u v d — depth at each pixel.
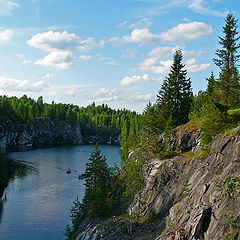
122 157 77.00
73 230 43.31
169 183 33.47
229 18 34.97
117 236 31.31
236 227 14.97
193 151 36.31
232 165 19.12
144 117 63.19
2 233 43.31
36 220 48.69
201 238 17.36
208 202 19.06
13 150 139.88
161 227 27.25
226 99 34.50
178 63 53.16
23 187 68.69
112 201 41.72
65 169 93.31
